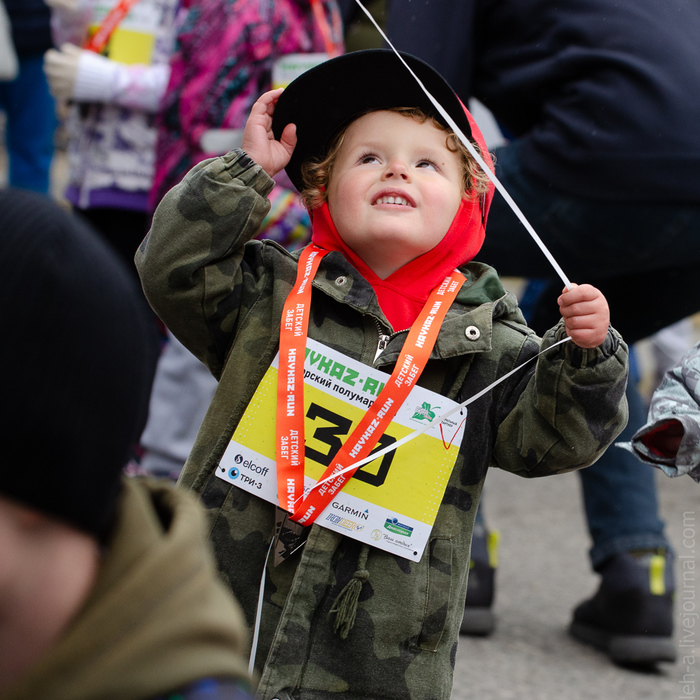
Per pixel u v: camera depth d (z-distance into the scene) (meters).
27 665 1.18
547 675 4.01
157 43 5.20
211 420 2.62
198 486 2.57
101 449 1.18
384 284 2.75
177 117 4.62
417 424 2.54
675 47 3.86
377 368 2.59
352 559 2.48
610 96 3.81
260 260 2.78
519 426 2.57
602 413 2.47
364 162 2.77
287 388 2.55
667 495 6.89
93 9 5.24
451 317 2.66
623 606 4.15
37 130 8.27
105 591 1.20
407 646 2.46
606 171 3.82
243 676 1.20
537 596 4.98
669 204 3.86
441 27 4.07
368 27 5.62
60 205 1.25
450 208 2.73
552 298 4.47
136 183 5.09
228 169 2.59
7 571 1.15
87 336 1.16
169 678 1.12
